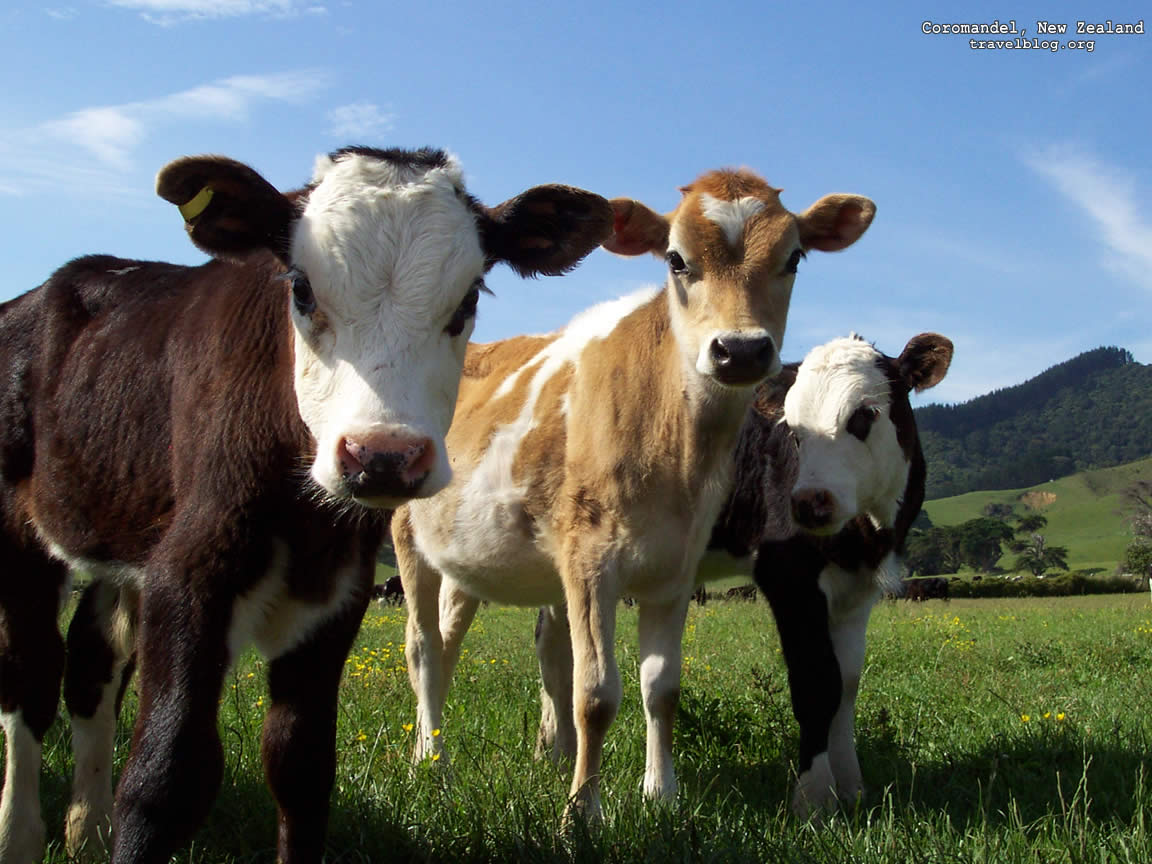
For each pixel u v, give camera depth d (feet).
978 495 599.16
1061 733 20.57
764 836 14.01
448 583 23.71
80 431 14.47
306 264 11.51
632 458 18.39
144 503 13.50
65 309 15.71
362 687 26.40
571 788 17.39
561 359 20.70
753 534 21.80
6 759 15.20
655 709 18.22
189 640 11.76
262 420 12.16
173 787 11.19
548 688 22.80
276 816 15.30
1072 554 414.21
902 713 24.79
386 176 11.96
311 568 12.57
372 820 14.70
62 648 15.65
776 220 18.95
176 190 11.69
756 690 25.72
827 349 21.54
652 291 20.36
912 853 13.08
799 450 20.66
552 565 20.18
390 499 10.78
